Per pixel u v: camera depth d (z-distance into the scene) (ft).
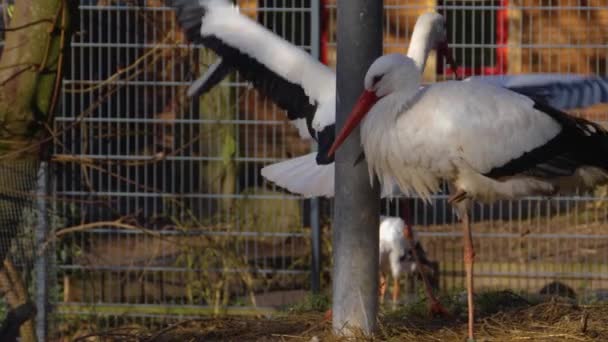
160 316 40.96
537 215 44.06
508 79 32.60
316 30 39.86
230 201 42.32
